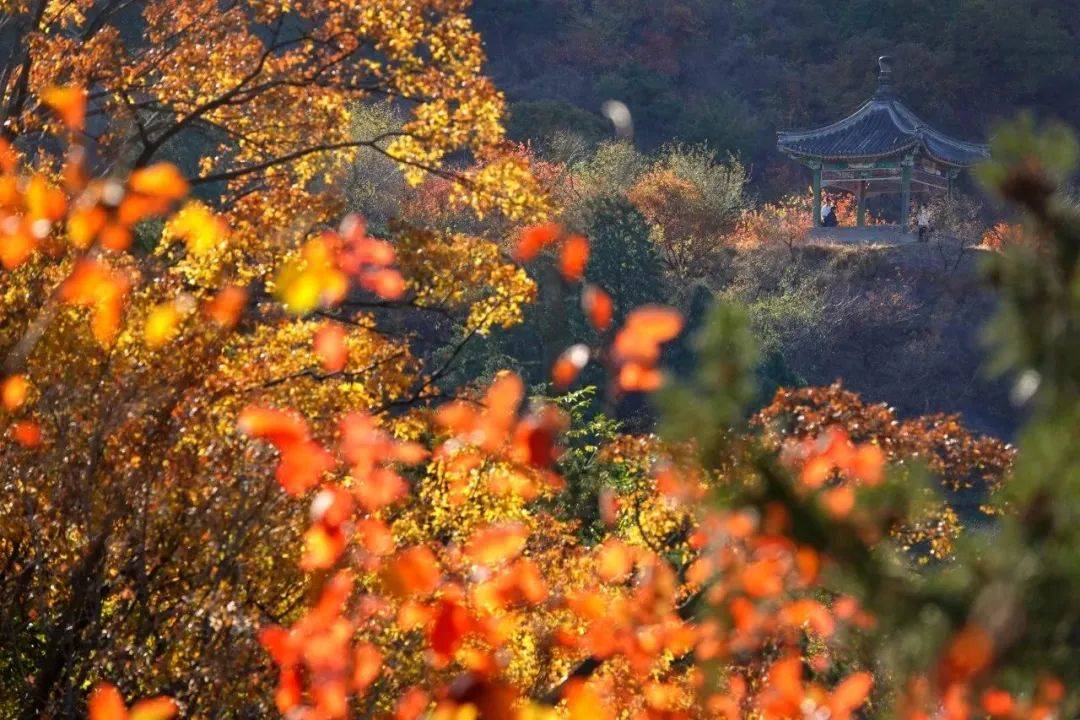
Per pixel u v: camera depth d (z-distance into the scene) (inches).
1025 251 118.8
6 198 269.4
